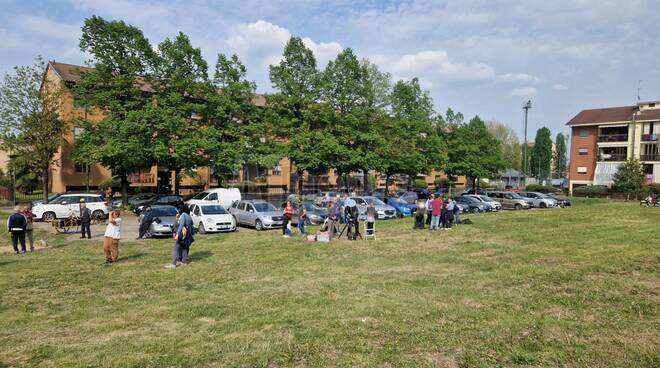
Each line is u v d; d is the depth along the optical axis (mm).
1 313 8031
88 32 29531
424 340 6363
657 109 57281
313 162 31844
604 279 10266
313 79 33844
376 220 26609
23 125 29312
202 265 12555
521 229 20984
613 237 17812
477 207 33281
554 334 6598
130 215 29766
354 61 34469
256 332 6801
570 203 40281
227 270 11805
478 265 12234
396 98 39688
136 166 30953
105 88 30328
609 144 59812
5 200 35031
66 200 26484
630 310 7773
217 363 5633
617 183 51938
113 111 29828
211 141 31172
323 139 32094
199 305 8352
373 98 36125
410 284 9977
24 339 6625
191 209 22078
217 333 6797
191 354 5926
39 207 25688
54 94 30297
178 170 33375
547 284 9852
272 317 7531
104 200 27266
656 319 7293
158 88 32188
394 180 59094
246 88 34250
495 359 5688
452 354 5875
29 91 29703
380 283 10094
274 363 5637
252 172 45656
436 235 19109
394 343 6258
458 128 47250
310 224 23953
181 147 29859
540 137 91875
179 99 30875
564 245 15805
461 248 15398
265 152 33344
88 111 30547
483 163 49156
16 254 14922
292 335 6617
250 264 12648
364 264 12578
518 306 8109
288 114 33625
